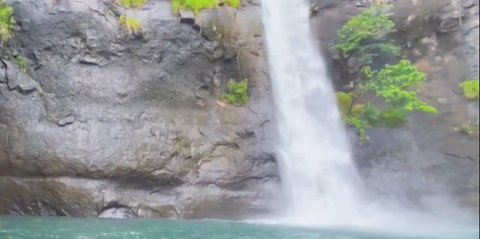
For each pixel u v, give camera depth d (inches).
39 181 579.5
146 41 667.4
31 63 620.1
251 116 693.3
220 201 628.4
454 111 791.1
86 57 639.1
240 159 657.0
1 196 571.2
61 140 593.9
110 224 516.7
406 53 804.6
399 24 805.2
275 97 726.5
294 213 657.6
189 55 684.7
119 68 648.4
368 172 730.8
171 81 668.1
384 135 757.3
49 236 430.3
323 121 749.9
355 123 748.0
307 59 780.0
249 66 724.0
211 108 677.9
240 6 740.7
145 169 610.2
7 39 616.1
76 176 587.8
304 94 755.4
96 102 625.3
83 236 436.1
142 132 625.0
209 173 635.5
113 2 666.2
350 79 784.9
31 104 602.5
